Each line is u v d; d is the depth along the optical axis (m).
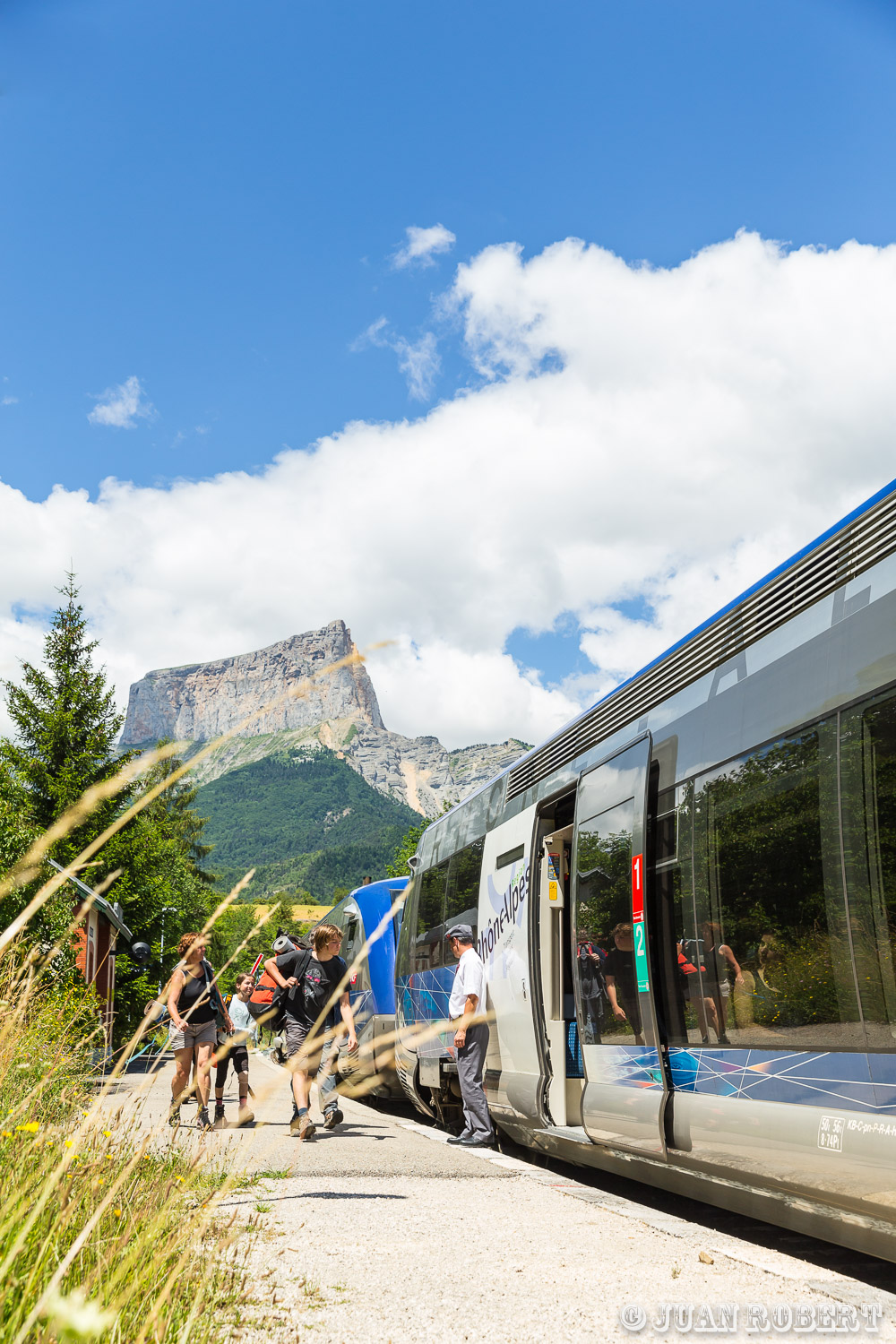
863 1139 4.23
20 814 15.16
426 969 12.38
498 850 9.95
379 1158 7.88
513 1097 8.78
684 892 6.17
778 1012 5.03
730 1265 4.65
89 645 36.41
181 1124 4.13
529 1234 5.29
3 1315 2.33
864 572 4.81
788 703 5.27
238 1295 3.62
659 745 6.78
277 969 9.09
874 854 4.43
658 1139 6.07
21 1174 3.14
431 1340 3.48
